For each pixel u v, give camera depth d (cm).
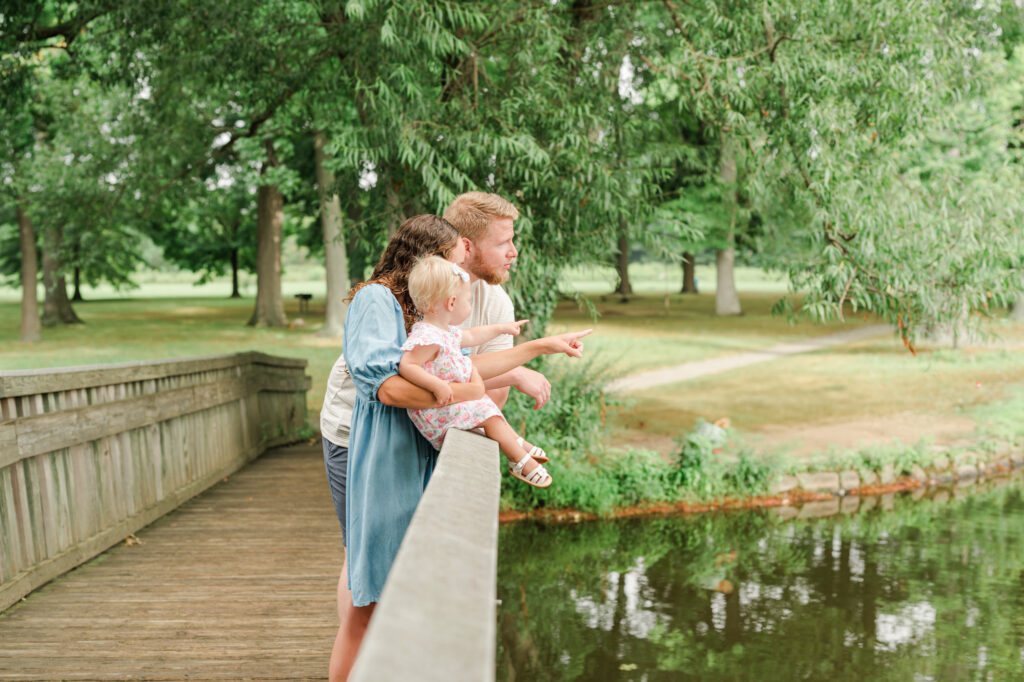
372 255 876
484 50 840
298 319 3094
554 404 1040
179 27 1118
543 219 790
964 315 782
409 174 795
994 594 726
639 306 3969
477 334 274
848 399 1545
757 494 1038
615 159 836
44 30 1239
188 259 5078
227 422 876
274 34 1063
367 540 245
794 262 786
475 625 90
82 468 553
